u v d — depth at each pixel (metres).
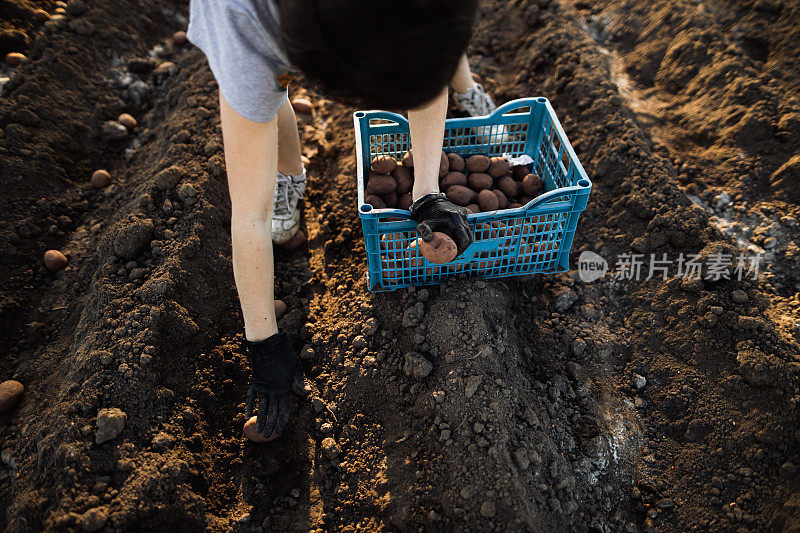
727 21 3.51
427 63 1.20
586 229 2.87
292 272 2.81
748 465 2.07
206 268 2.58
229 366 2.42
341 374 2.39
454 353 2.23
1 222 2.80
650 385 2.38
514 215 2.28
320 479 2.18
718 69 3.22
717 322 2.36
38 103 3.14
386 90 1.25
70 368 2.31
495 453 1.97
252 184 1.74
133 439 2.07
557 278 2.70
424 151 2.16
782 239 2.74
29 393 2.41
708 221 2.69
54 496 1.95
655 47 3.51
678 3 3.53
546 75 3.46
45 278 2.79
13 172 2.92
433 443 2.09
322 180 3.17
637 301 2.59
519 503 1.89
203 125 3.03
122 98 3.46
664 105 3.31
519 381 2.28
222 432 2.28
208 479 2.12
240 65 1.45
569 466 2.14
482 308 2.38
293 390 2.35
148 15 3.77
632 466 2.19
